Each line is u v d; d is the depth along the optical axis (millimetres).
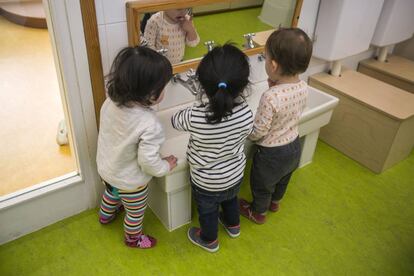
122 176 1377
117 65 1185
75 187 1689
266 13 1741
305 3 1951
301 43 1320
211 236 1577
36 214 1632
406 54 2725
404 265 1623
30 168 2025
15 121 2424
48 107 2600
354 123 2195
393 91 2205
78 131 1532
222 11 1573
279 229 1772
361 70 2658
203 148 1304
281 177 1634
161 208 1713
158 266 1556
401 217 1880
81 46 1331
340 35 2029
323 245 1697
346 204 1946
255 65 1917
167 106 1710
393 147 2074
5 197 1540
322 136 2453
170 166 1397
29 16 3848
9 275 1475
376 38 2334
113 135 1304
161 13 1398
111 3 1315
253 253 1639
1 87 2807
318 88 2326
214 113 1194
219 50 1202
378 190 2057
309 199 1968
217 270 1555
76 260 1559
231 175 1396
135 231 1579
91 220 1755
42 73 3051
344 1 1899
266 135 1496
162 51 1491
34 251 1582
